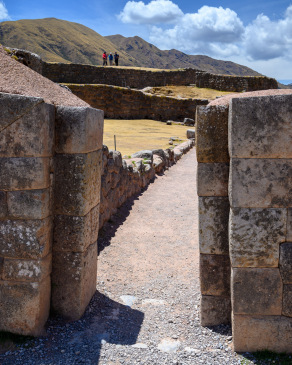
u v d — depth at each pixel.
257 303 4.06
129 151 17.47
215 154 4.30
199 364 3.92
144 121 33.06
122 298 5.49
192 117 34.69
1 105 3.93
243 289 4.05
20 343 4.16
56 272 4.62
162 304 5.34
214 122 4.26
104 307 5.12
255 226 3.96
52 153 4.36
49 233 4.43
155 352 4.14
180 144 22.09
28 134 4.00
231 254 4.04
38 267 4.20
